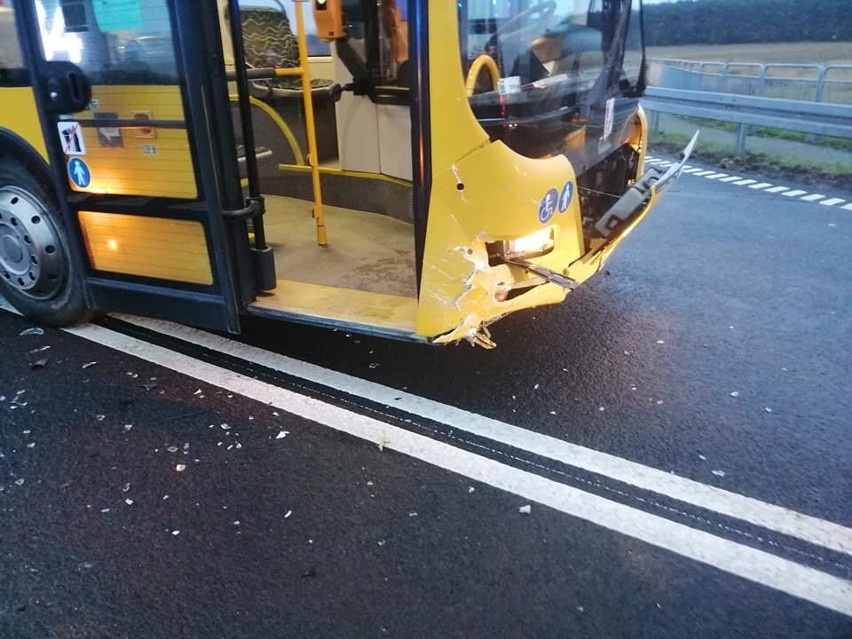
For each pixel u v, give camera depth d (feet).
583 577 7.49
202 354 12.47
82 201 11.14
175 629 6.86
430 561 7.73
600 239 11.00
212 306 10.70
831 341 12.92
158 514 8.48
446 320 9.17
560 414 10.57
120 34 9.52
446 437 9.99
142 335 13.24
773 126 28.78
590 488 8.89
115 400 10.98
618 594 7.27
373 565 7.66
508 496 8.77
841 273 16.44
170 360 12.26
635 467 9.30
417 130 8.34
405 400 10.96
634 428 10.19
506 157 8.85
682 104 33.53
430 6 7.88
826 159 30.07
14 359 12.30
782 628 6.87
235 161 10.04
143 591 7.32
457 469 9.29
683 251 18.24
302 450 9.73
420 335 9.30
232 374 11.76
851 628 6.87
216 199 9.89
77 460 9.50
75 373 11.81
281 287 11.20
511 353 12.51
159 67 9.43
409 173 13.57
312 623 6.93
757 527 8.20
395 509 8.55
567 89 10.44
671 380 11.55
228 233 10.20
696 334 13.25
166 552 7.86
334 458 9.55
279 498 8.77
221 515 8.46
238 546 7.95
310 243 13.17
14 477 9.14
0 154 12.49
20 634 6.81
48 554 7.83
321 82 15.57
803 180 27.12
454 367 12.00
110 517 8.42
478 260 9.04
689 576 7.50
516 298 9.76
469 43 8.54
